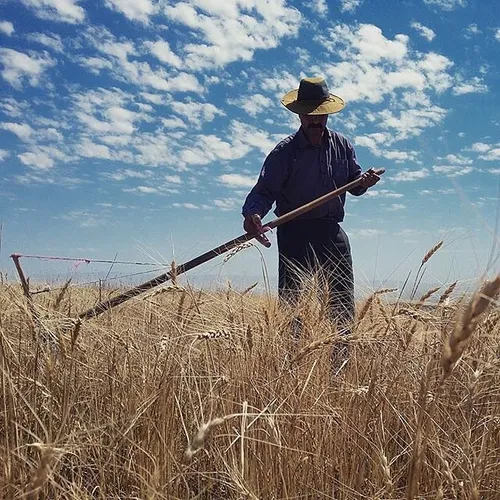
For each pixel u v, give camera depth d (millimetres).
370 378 2018
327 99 3320
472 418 1799
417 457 1387
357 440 1851
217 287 2398
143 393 1868
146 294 2252
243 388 1954
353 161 3484
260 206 3326
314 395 1950
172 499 1487
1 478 1383
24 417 1711
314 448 1837
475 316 1210
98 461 1704
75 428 1700
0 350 1655
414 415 1737
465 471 1608
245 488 1480
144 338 2137
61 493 1447
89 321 2129
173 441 1743
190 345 1964
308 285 2600
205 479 1746
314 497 1784
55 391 1813
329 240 3324
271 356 2070
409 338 1994
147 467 1693
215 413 1893
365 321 2260
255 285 2393
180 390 1924
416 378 1885
